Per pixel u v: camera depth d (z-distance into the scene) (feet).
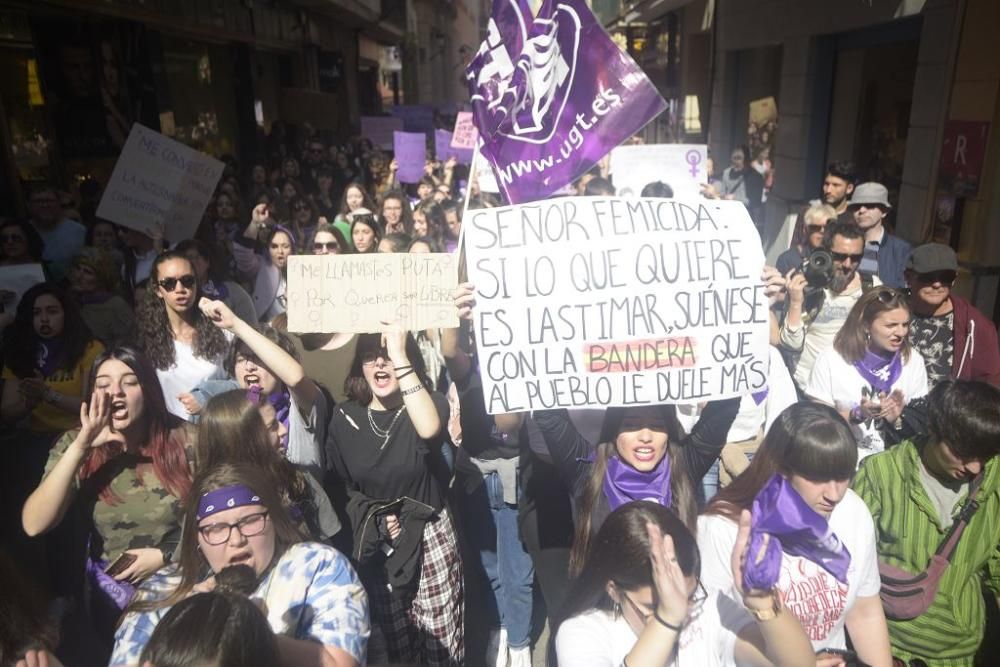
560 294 8.99
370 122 61.00
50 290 13.32
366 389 10.53
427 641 10.84
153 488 9.06
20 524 13.75
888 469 8.84
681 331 8.97
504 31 11.50
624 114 11.12
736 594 6.91
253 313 16.92
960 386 8.18
